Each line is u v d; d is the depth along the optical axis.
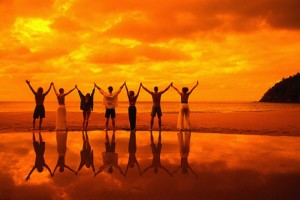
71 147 8.76
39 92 13.34
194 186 4.65
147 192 4.34
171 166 6.17
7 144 9.26
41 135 11.71
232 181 4.94
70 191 4.39
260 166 6.11
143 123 17.31
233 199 4.03
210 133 12.57
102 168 6.00
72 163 6.50
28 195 4.21
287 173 5.49
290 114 24.11
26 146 8.88
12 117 19.95
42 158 7.06
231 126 15.10
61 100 13.51
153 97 13.62
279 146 8.87
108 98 13.59
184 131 13.33
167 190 4.45
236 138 10.83
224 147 8.70
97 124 16.59
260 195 4.19
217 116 21.91
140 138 10.92
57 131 13.22
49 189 4.50
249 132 12.76
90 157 7.23
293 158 6.97
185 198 4.06
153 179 5.10
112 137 11.19
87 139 10.60
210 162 6.55
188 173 5.53
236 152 7.82
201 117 20.73
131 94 13.75
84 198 4.06
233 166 6.11
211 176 5.29
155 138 10.89
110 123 17.22
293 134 12.09
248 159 6.84
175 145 9.13
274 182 4.87
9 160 6.79
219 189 4.49
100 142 9.84
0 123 16.25
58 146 8.91
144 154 7.64
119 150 8.26
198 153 7.72
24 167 6.07
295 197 4.11
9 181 4.96
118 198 4.06
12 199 4.05
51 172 5.64
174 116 23.02
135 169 5.91
